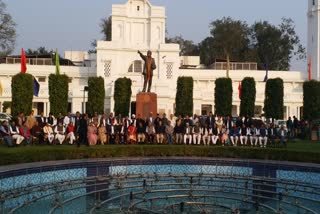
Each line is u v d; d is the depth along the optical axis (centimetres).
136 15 6675
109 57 6444
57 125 2391
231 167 1856
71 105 5741
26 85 3625
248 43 10338
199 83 6931
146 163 1838
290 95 6175
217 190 1398
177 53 6512
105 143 2372
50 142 2353
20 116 2375
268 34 9919
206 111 6234
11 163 1625
